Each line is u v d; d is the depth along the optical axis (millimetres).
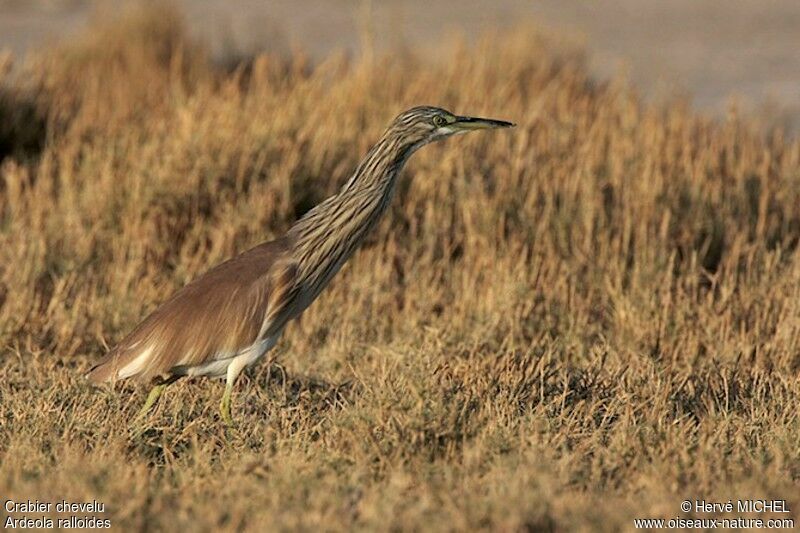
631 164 15383
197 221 14180
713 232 14484
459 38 21422
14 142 16984
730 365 10891
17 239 13711
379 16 30281
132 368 9211
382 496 7621
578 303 12797
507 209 14531
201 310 9125
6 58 17875
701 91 23188
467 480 7926
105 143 16188
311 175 15109
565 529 7156
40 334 12023
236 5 31797
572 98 19078
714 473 8133
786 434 8930
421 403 8688
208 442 8883
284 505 7547
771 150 16984
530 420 8805
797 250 13648
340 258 9844
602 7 31938
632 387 10031
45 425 8992
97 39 23312
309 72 21922
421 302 12797
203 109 16812
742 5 32094
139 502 7434
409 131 9992
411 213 14586
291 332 12398
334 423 8852
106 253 13977
